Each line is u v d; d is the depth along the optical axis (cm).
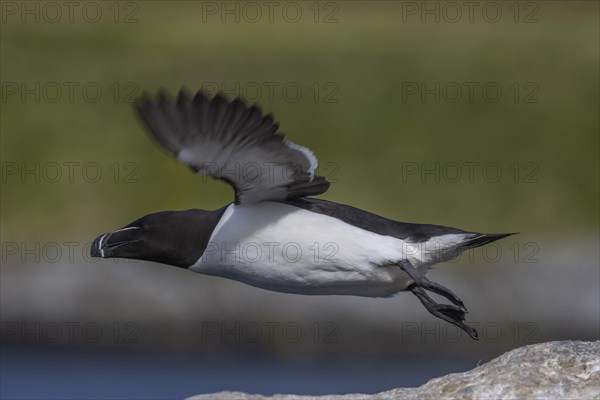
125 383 1422
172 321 1566
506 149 2119
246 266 786
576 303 1623
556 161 2097
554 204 1978
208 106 662
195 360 1523
